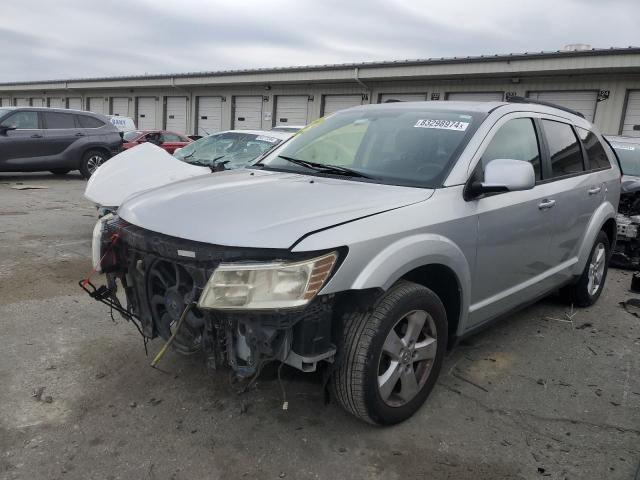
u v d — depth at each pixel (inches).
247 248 98.1
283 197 114.0
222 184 127.3
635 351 165.3
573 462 108.7
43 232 300.8
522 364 152.7
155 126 1349.7
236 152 306.5
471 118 143.0
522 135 154.5
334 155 150.1
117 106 1465.3
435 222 117.6
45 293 195.6
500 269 141.9
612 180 204.7
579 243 184.9
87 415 118.7
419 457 108.3
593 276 203.8
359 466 105.0
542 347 165.5
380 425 115.5
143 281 116.3
